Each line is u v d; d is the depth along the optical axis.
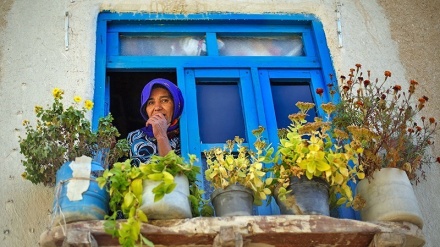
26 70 4.59
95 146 3.95
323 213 3.75
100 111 4.47
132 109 6.05
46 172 3.89
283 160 3.88
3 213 4.04
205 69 4.75
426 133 4.63
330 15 5.05
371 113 4.20
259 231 3.58
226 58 4.80
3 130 4.35
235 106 4.65
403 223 3.76
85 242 3.48
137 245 3.59
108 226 3.50
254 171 3.80
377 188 3.88
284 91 4.77
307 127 3.89
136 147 4.52
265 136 4.48
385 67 4.89
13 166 4.21
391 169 3.93
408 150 4.14
